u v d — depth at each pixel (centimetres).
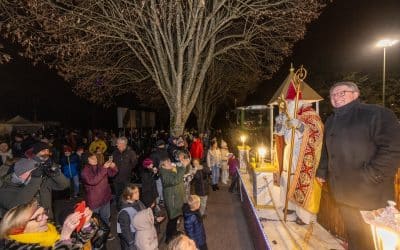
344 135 335
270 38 1294
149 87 1953
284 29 1187
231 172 1164
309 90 595
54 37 1020
